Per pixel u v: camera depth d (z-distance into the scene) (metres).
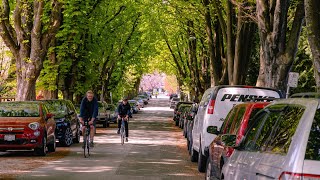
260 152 9.77
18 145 28.67
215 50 52.19
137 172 23.41
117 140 43.81
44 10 43.47
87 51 60.75
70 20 49.62
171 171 24.05
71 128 38.09
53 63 53.44
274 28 29.34
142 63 96.94
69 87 60.56
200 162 23.78
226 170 12.35
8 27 43.09
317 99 8.27
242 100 22.66
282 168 8.09
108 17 66.62
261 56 35.56
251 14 35.25
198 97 85.19
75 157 29.61
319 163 7.69
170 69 117.81
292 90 51.56
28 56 42.91
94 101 30.02
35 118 29.89
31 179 20.75
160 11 63.25
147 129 63.31
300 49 50.72
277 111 9.96
